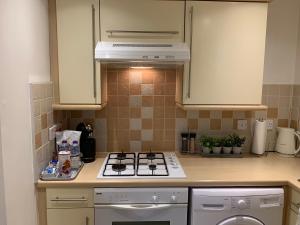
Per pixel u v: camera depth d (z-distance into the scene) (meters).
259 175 1.74
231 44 1.83
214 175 1.73
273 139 2.29
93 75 1.81
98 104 1.84
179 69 2.01
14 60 1.29
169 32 1.79
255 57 1.86
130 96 2.19
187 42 1.81
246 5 1.81
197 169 1.84
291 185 1.62
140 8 1.77
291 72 2.24
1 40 1.17
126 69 2.16
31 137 1.50
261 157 2.15
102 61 1.74
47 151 1.74
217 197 1.61
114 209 1.62
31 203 1.52
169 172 1.76
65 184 1.59
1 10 1.17
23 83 1.40
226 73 1.86
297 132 2.16
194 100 1.87
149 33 1.79
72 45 1.78
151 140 2.25
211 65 1.84
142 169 1.81
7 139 1.23
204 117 2.24
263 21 1.83
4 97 1.20
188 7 1.78
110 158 2.05
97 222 1.63
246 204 1.61
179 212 1.64
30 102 1.48
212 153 2.15
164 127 2.24
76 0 1.74
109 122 2.21
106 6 1.76
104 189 1.61
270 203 1.65
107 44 1.69
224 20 1.81
